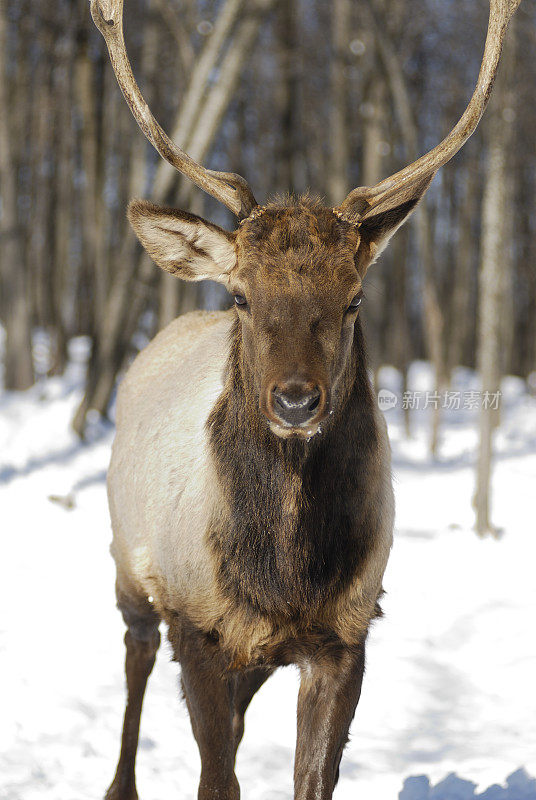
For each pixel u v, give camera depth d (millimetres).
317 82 41469
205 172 6668
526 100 29422
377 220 6652
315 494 6160
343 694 6422
